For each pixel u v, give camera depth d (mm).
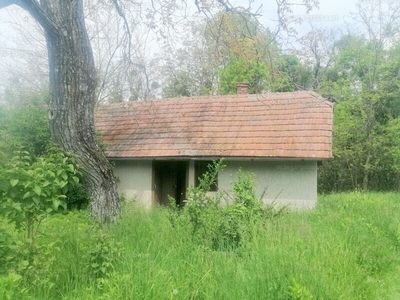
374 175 30828
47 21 10359
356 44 32750
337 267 6680
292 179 16391
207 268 6270
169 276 5766
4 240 5590
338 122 29578
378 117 31031
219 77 28281
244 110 19469
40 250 5977
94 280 5883
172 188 19922
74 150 11008
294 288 5195
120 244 6590
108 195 11461
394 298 6492
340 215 11703
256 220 9188
